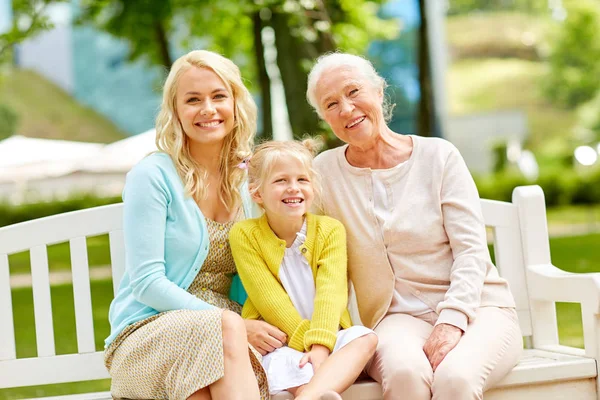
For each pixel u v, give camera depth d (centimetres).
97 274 1212
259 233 328
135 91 2941
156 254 306
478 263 322
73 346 658
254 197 335
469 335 305
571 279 341
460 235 328
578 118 3316
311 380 284
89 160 1109
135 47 1209
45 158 1123
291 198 323
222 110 329
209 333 277
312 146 345
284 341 311
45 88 2908
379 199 337
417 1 998
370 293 335
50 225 354
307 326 309
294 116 779
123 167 1088
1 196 2091
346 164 346
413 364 287
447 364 287
